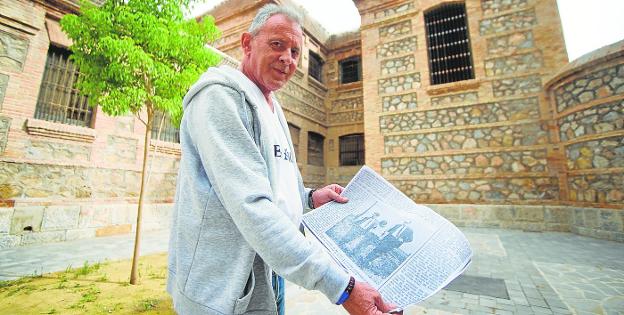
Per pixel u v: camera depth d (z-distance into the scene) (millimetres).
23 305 2490
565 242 5492
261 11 1184
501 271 3803
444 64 8633
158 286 2994
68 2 5715
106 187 6059
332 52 13203
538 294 3018
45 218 5180
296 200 1107
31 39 5312
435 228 1098
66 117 5730
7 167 4875
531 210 6863
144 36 2984
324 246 1025
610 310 2619
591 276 3549
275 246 680
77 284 3021
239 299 784
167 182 7191
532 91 7262
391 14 9492
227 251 826
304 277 681
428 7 8836
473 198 7531
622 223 5430
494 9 8016
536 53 7367
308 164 11516
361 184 1419
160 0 3146
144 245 5117
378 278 877
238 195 726
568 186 6562
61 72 5773
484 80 7797
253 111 968
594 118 5926
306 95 11625
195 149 946
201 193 860
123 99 2984
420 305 2787
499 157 7391
